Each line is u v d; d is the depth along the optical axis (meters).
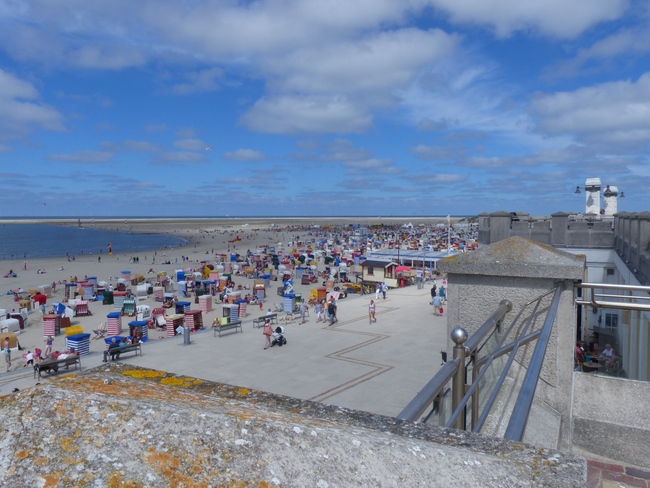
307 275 50.78
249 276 56.94
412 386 13.84
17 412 1.13
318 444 1.26
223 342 19.08
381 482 1.22
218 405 1.43
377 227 165.38
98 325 29.42
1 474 0.99
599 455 4.39
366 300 28.39
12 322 28.94
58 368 17.59
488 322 3.36
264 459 1.14
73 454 1.04
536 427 3.85
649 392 4.32
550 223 19.58
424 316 23.17
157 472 1.04
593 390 4.47
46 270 66.31
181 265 71.81
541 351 2.76
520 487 1.32
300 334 20.28
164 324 29.20
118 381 1.46
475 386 2.42
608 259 18.41
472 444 1.57
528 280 4.47
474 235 112.38
